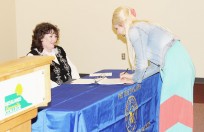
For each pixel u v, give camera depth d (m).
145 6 5.84
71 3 6.29
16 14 6.62
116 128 2.36
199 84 5.63
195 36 5.69
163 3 5.75
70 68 3.30
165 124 2.68
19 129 1.43
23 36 6.65
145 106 2.83
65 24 6.38
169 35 2.64
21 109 1.39
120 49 6.15
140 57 2.56
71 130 1.92
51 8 6.41
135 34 2.54
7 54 6.42
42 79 1.50
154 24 2.65
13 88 1.35
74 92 2.42
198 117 3.99
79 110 1.93
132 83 2.63
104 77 2.94
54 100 2.19
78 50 6.40
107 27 6.16
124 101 2.46
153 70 2.70
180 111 2.68
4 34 6.32
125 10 2.59
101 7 6.13
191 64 2.68
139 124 2.73
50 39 3.01
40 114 1.93
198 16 5.62
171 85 2.62
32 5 6.51
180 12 5.69
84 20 6.27
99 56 6.31
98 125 2.12
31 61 1.42
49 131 1.93
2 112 1.30
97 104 2.11
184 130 2.70
